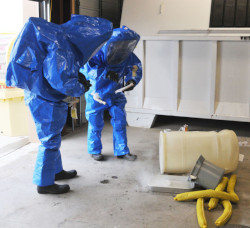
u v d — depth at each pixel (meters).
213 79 4.53
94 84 3.33
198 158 2.93
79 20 2.53
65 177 3.11
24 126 4.45
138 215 2.46
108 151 3.97
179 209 2.55
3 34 4.17
